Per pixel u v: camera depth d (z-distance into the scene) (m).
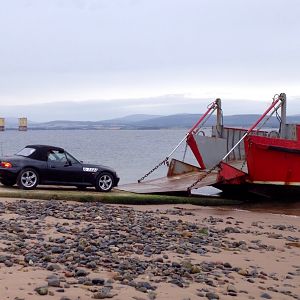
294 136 24.91
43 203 17.62
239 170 22.12
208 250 11.75
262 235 14.70
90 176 20.95
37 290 6.94
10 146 74.38
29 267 8.37
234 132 26.91
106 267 8.96
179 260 10.27
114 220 14.95
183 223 15.55
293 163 22.47
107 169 21.33
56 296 6.81
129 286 7.82
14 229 11.74
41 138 132.75
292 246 13.29
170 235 13.18
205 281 8.80
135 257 10.06
